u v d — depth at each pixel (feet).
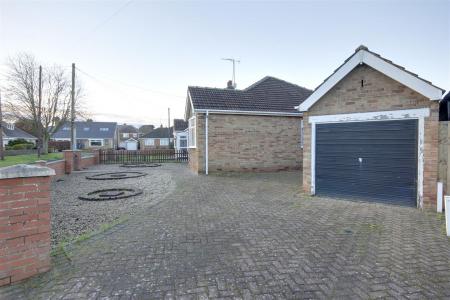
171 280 10.25
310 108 26.81
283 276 10.53
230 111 44.86
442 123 19.95
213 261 11.91
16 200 9.97
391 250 13.00
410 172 21.44
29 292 9.37
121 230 16.29
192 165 51.31
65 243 14.26
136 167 60.13
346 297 9.09
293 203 23.38
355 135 24.18
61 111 105.81
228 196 26.55
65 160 47.60
